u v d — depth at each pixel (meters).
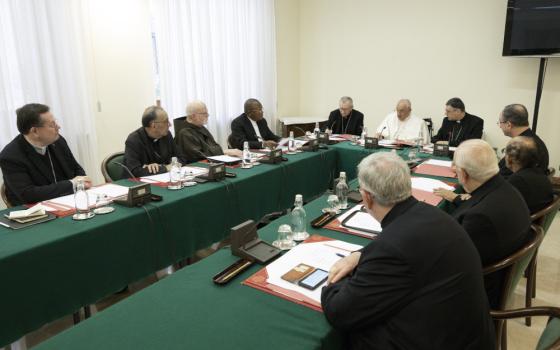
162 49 3.92
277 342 0.87
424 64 4.64
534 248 1.31
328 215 1.65
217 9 4.38
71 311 1.56
